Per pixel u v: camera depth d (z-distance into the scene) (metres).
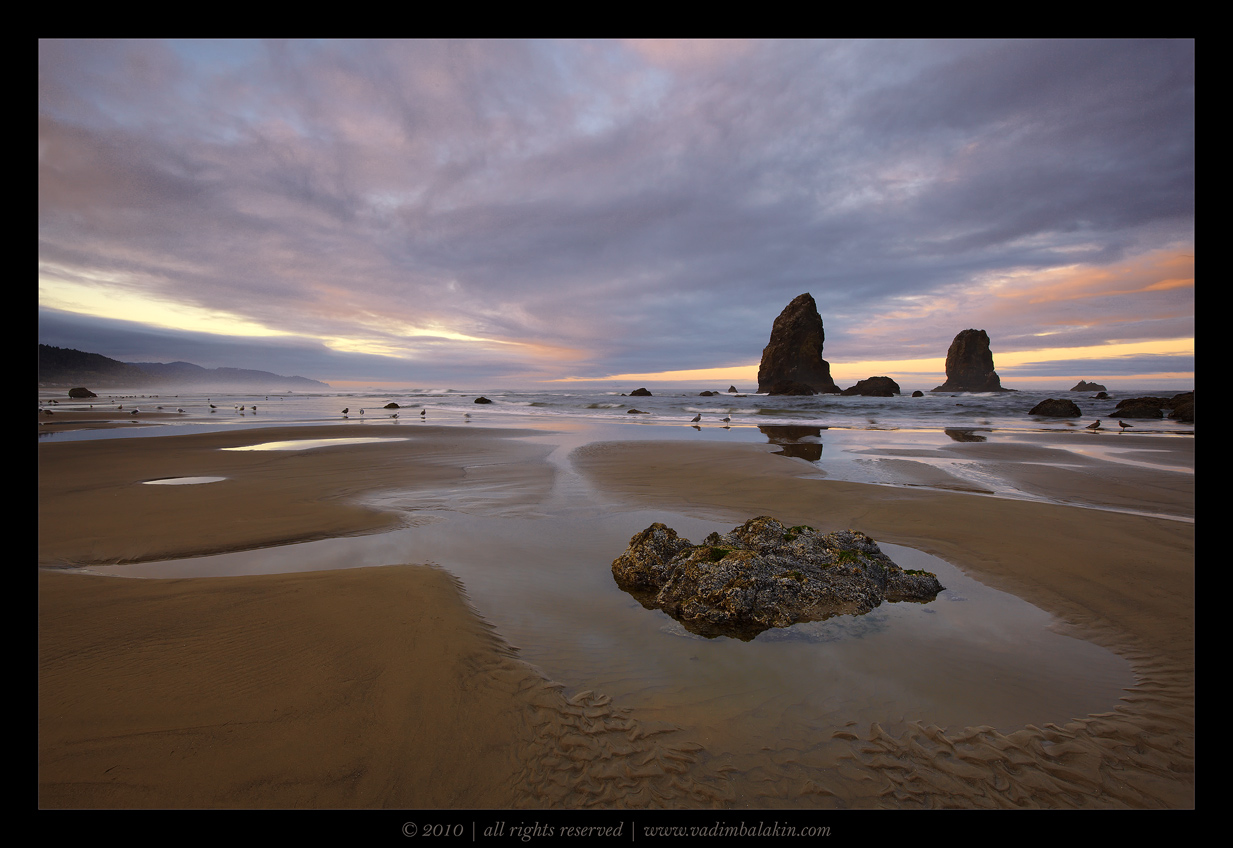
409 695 4.08
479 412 41.09
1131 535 8.14
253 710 3.84
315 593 5.90
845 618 5.66
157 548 8.10
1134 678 4.52
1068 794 3.31
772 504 10.73
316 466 15.28
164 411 40.88
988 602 6.11
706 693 4.32
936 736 3.80
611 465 15.30
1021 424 28.89
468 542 8.44
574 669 4.64
